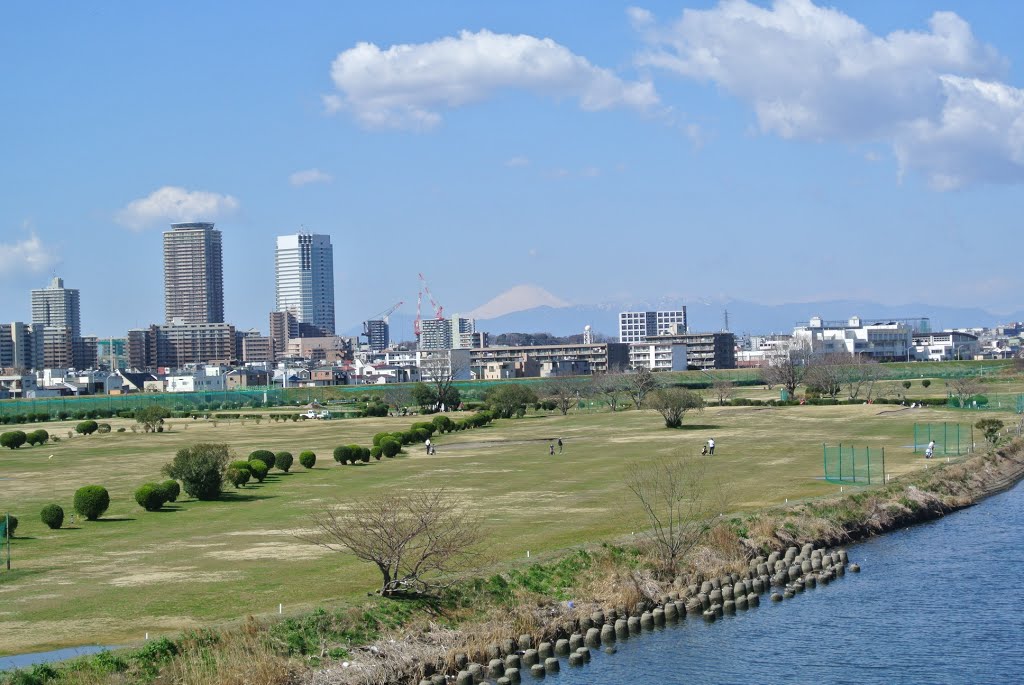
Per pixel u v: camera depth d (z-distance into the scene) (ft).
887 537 270.87
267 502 317.83
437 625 183.01
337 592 194.08
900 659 178.81
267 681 156.87
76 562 229.45
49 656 159.74
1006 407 608.19
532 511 282.56
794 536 257.34
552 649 186.19
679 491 310.45
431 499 304.50
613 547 225.56
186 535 261.85
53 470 434.71
